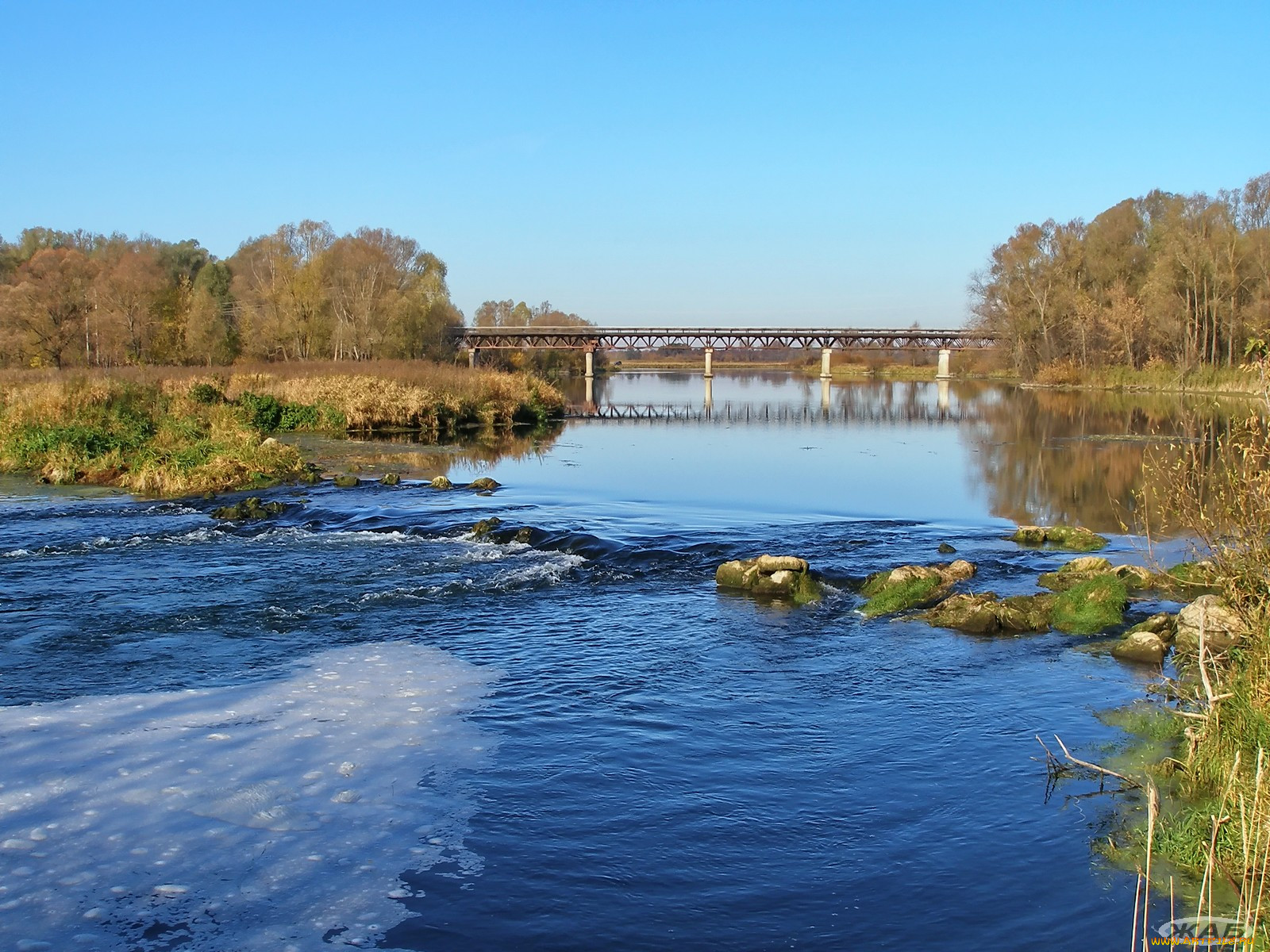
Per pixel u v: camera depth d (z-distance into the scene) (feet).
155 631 45.47
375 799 28.96
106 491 89.66
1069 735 34.12
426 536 68.69
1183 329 256.52
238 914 23.21
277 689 38.01
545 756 32.22
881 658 42.68
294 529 71.26
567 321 540.52
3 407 115.55
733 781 30.63
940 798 29.48
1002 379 369.91
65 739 32.68
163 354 279.08
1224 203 260.01
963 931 22.91
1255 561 36.35
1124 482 98.63
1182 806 28.27
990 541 66.85
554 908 23.75
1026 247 309.63
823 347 371.35
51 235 390.83
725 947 22.31
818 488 94.48
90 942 21.97
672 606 50.96
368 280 284.20
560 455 126.11
